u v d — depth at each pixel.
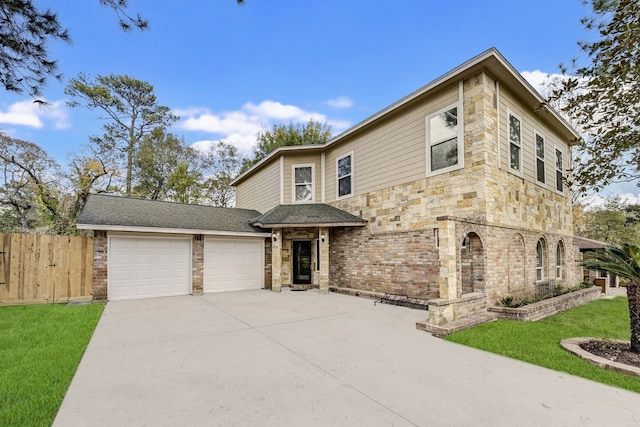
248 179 18.22
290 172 14.17
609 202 25.70
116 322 7.17
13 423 3.01
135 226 10.20
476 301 7.33
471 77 8.33
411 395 3.66
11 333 6.06
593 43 6.30
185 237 11.61
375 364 4.63
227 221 13.18
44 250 9.46
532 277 9.65
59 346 5.27
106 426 2.99
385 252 10.54
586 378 4.16
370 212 11.28
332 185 13.38
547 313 8.10
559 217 11.88
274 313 8.20
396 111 10.30
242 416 3.19
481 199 7.89
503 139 8.71
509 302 7.85
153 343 5.61
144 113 25.20
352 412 3.28
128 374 4.22
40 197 18.12
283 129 28.52
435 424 3.06
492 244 8.00
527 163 9.91
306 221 11.80
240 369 4.43
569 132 12.22
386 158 10.75
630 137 6.46
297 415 3.21
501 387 3.88
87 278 10.02
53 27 4.78
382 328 6.70
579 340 5.64
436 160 9.10
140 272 10.67
